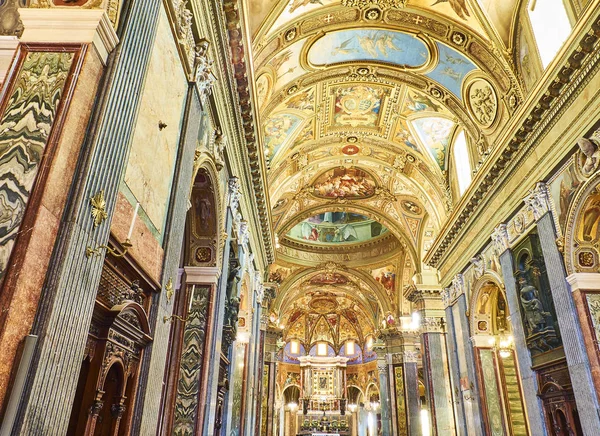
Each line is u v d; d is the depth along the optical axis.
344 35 12.97
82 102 3.56
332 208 24.42
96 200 3.50
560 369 9.45
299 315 43.25
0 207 3.03
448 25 12.02
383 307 29.50
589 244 8.89
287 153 17.28
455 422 19.02
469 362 14.27
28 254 2.86
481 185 12.60
